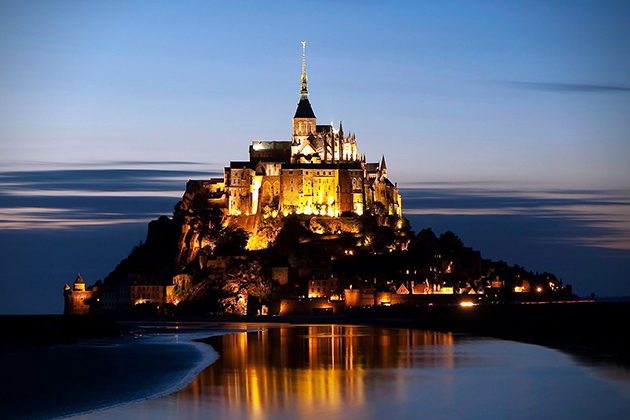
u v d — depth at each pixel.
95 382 135.12
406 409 115.19
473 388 130.62
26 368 151.50
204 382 136.50
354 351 186.88
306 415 111.31
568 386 131.88
